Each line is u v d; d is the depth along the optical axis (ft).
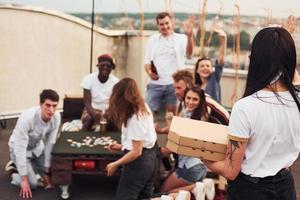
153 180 11.86
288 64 6.14
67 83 23.93
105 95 16.51
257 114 6.11
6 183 14.84
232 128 6.23
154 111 19.61
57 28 23.15
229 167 6.37
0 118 21.50
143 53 24.81
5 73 21.65
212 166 6.75
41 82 22.98
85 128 15.98
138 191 11.39
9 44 21.59
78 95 17.87
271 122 6.13
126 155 11.15
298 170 16.99
